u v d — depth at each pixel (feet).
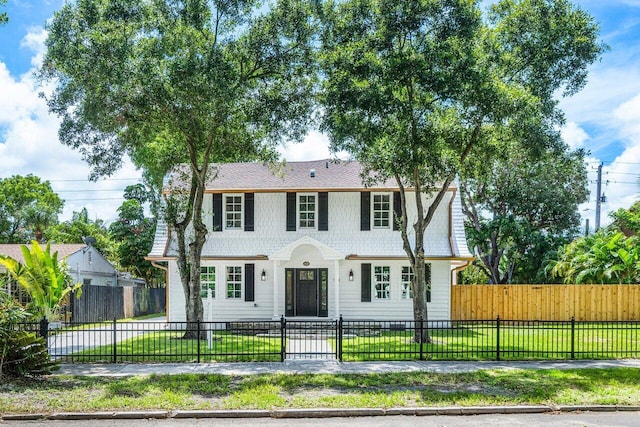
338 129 56.39
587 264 96.78
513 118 57.36
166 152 73.10
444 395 36.35
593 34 61.87
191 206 70.18
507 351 51.98
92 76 55.21
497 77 57.77
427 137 55.83
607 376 42.52
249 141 68.18
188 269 81.82
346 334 74.23
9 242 158.51
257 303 85.30
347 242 85.35
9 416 32.24
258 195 87.51
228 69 56.39
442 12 54.85
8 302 42.52
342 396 36.04
